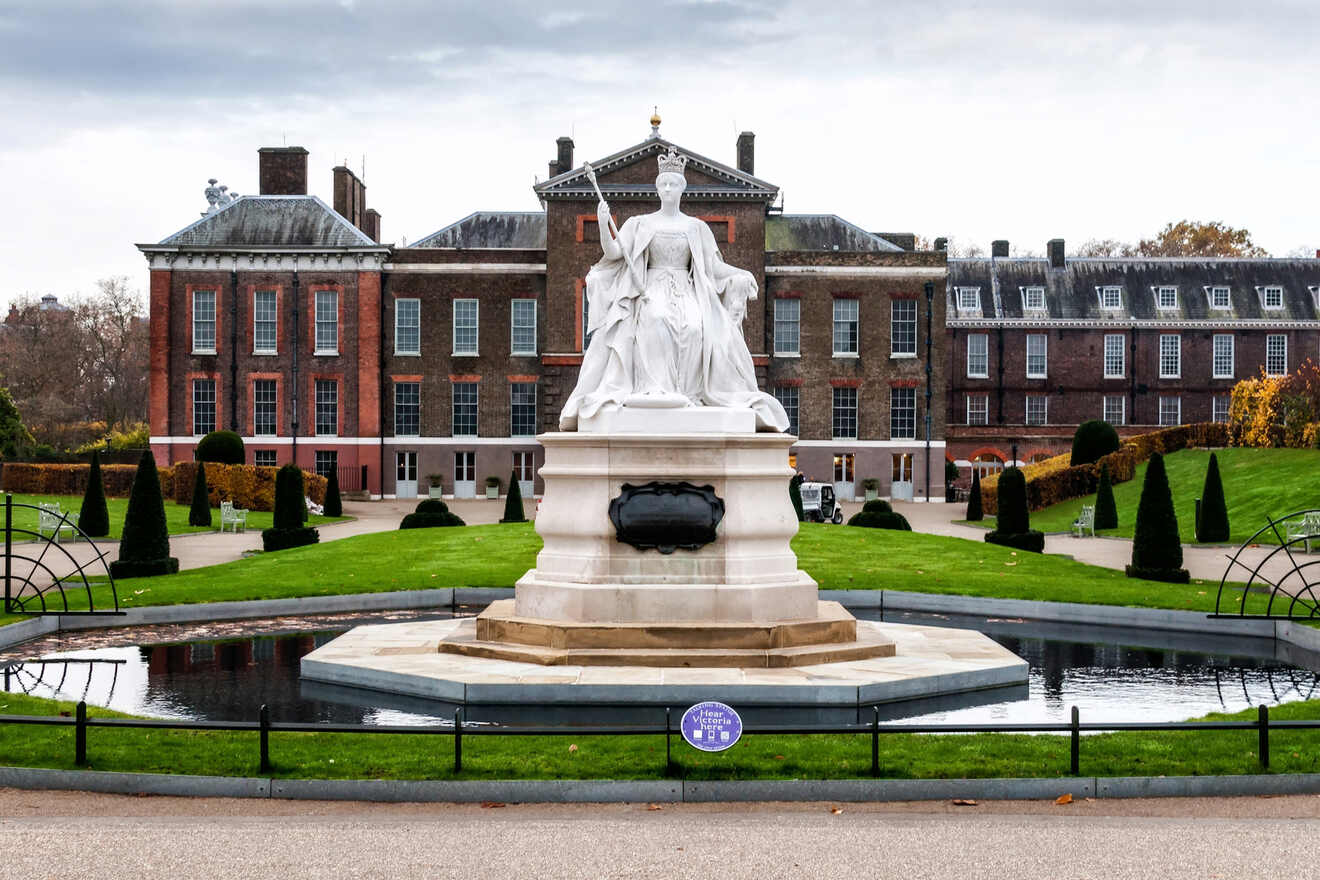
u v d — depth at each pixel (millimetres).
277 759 10664
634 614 14859
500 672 14164
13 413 66938
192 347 63281
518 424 63906
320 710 13531
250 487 51188
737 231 61125
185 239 63281
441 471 63719
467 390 63875
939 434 64062
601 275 16125
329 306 63500
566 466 15195
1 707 13000
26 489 54031
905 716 13078
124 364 100062
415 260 63594
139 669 16406
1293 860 8281
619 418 15180
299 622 20984
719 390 15977
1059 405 78562
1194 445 55438
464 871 8047
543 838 8773
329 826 9086
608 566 14984
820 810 9633
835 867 8133
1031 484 51812
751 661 14438
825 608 16391
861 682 13570
